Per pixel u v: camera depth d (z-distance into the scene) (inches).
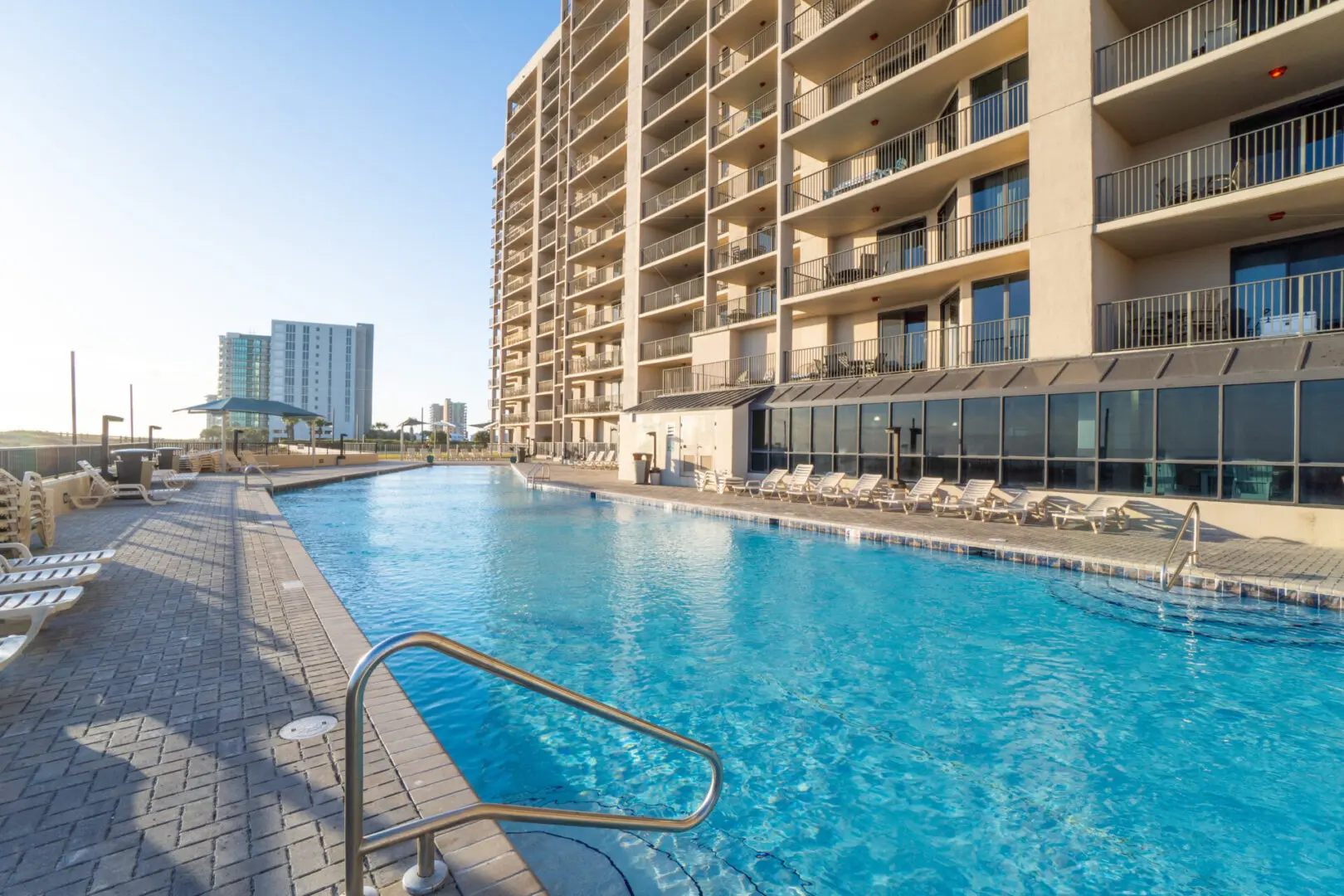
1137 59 548.1
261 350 5885.8
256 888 87.0
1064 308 522.3
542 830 134.2
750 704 199.5
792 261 862.5
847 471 668.7
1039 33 544.4
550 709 193.2
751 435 794.2
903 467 613.9
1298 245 486.0
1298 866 125.6
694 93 1088.8
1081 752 169.5
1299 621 268.2
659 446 919.0
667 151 1253.7
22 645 160.9
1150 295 557.0
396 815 103.5
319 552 436.8
